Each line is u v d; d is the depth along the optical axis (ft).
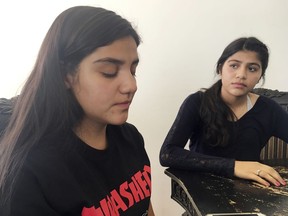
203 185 2.74
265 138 3.99
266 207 2.31
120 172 2.14
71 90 1.74
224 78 3.66
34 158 1.66
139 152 2.46
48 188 1.66
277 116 3.98
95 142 2.02
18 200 1.58
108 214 1.89
